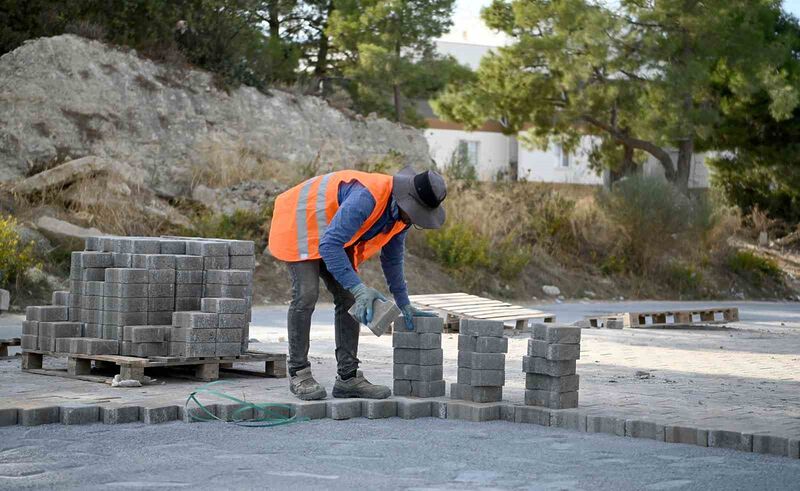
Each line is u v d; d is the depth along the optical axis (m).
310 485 4.20
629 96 28.52
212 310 7.24
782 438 5.07
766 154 33.16
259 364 8.71
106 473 4.39
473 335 6.33
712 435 5.32
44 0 21.36
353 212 5.95
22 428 5.51
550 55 27.34
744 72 28.28
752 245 32.09
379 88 29.48
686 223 25.05
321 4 30.03
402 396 6.55
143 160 20.38
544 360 6.08
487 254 21.56
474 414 6.08
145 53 22.36
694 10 27.34
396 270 6.56
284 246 6.30
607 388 7.39
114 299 7.28
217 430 5.55
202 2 23.39
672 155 41.09
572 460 4.86
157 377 7.44
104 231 17.28
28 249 15.10
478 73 30.45
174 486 4.15
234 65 23.59
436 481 4.33
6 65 19.84
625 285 24.02
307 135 23.83
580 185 27.56
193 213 19.06
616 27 26.91
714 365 9.34
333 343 10.88
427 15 28.48
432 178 5.99
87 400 6.06
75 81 20.17
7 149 18.84
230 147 21.30
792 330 14.84
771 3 30.30
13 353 9.72
